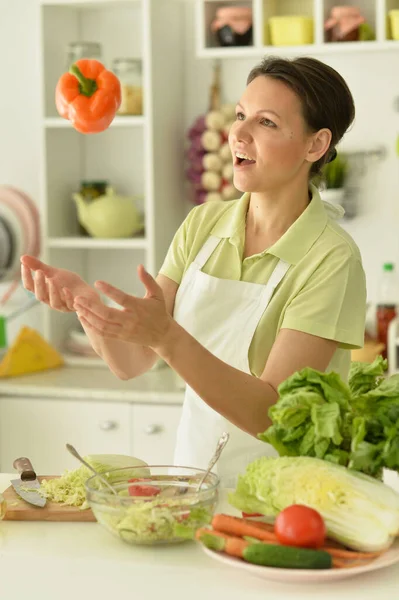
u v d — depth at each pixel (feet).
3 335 12.71
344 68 12.32
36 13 13.23
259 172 6.37
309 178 6.81
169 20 12.48
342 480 4.69
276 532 4.61
